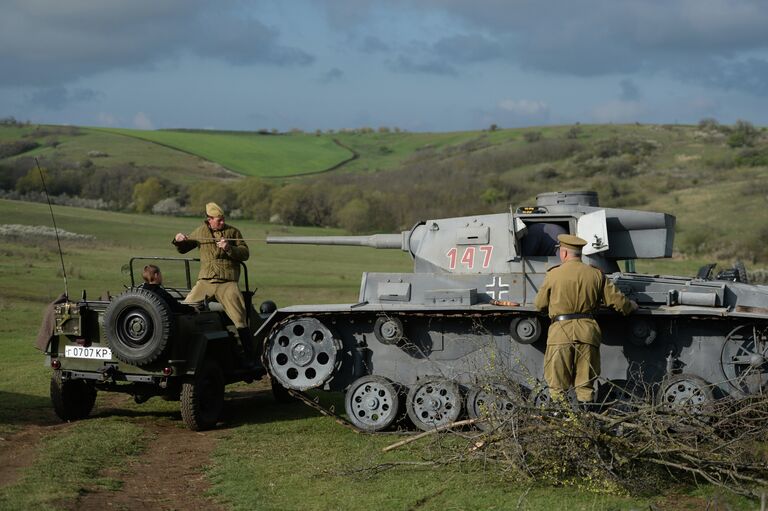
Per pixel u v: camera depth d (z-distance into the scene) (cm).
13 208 5472
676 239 5262
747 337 1021
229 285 1212
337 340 1074
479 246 1134
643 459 809
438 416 1038
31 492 777
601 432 815
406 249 1195
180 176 8869
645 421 823
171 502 776
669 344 1048
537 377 1063
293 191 6556
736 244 4956
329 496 782
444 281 1098
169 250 4225
